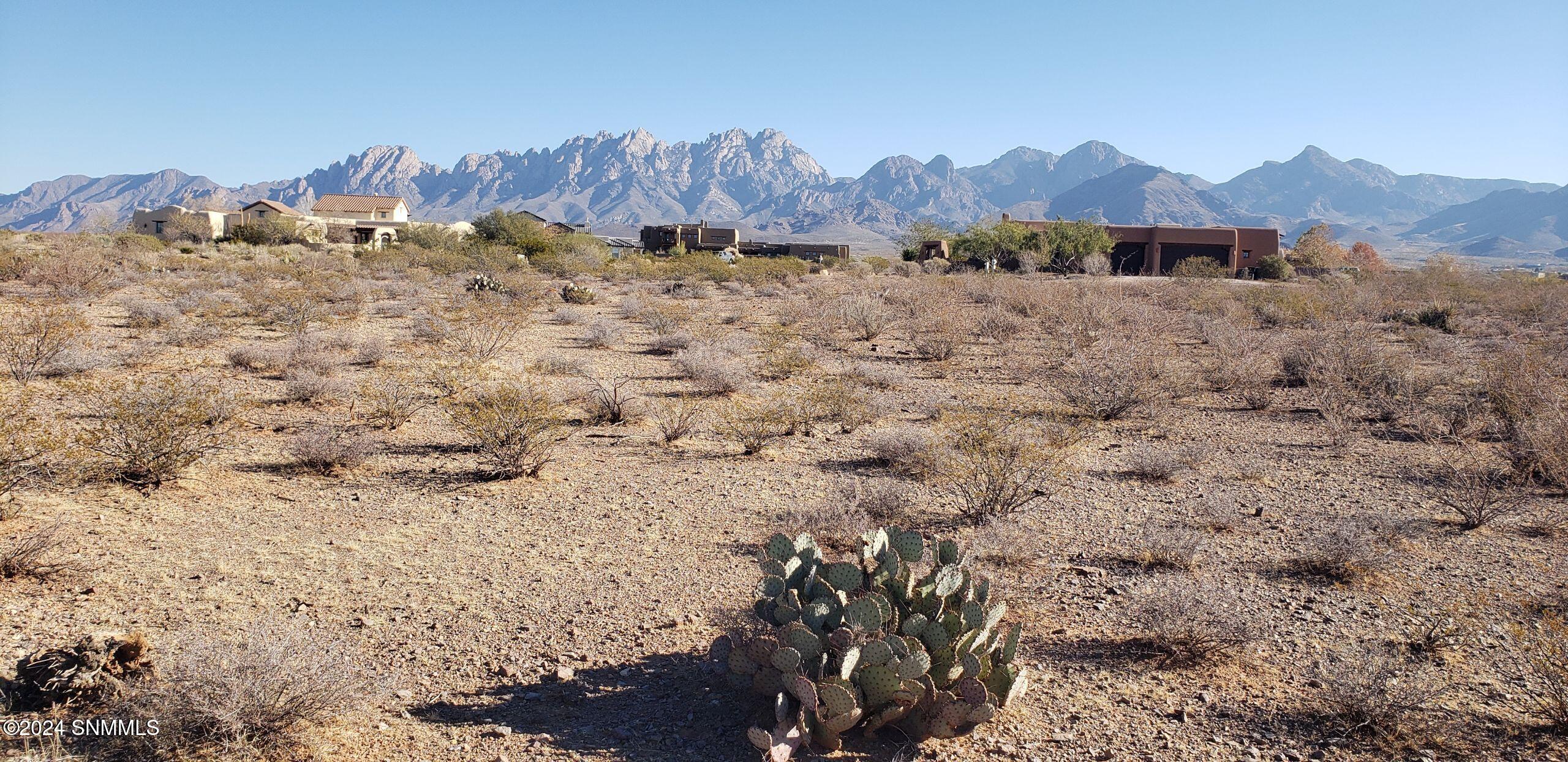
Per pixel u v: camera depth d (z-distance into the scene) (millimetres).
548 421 9789
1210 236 65562
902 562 5316
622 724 4582
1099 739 4547
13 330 15789
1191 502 9133
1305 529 8242
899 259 79000
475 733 4438
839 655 4512
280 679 4152
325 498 8266
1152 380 14859
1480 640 5805
